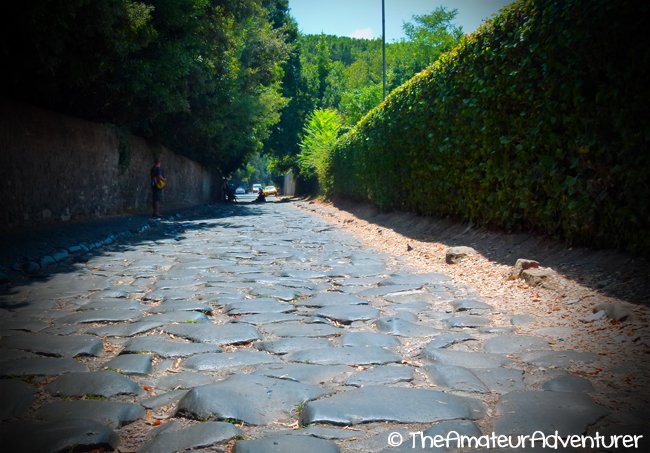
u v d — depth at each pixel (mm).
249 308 4562
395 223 12570
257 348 3465
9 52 8531
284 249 9180
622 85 4789
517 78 6645
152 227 13711
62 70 10000
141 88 13008
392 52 49219
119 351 3396
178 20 13539
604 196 5172
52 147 11602
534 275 5207
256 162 128125
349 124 36500
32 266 6508
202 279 6059
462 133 8602
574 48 5391
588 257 5449
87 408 2434
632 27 4551
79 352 3297
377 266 7152
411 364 3160
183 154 27172
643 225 4746
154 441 2146
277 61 28297
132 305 4688
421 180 11086
